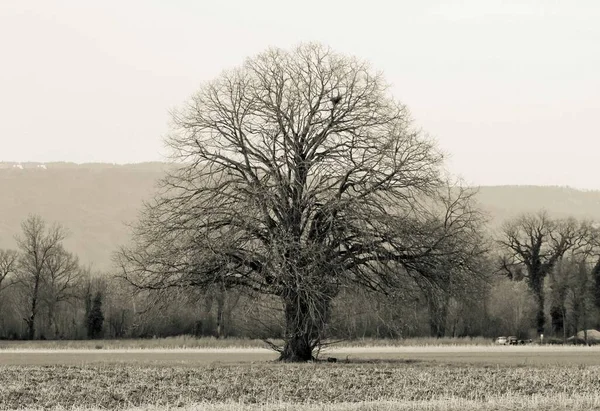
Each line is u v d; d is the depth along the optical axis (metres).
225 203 56.38
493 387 44.81
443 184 57.31
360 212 55.09
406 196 56.75
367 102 57.12
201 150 58.22
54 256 130.50
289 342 60.62
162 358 67.31
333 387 44.31
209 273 56.91
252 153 57.53
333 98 56.97
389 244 56.59
